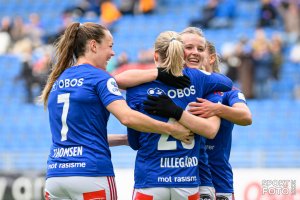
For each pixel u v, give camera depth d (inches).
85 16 2778.1
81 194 697.0
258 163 1825.8
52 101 732.0
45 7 3019.2
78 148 705.0
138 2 2832.2
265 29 2571.4
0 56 2632.9
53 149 722.2
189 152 730.8
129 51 2623.0
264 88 2222.0
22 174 1593.3
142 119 701.3
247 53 2206.0
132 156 1871.3
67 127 715.4
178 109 719.7
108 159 713.6
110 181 708.7
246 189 1509.6
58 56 754.2
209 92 769.6
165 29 2719.0
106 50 737.6
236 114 757.3
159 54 738.8
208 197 775.7
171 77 733.9
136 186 735.7
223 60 2207.2
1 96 2454.5
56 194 711.7
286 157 1840.6
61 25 2748.5
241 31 2578.7
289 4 2571.4
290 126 2119.8
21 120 2324.1
